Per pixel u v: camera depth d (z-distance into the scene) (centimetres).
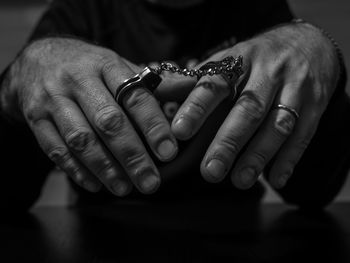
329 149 66
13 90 53
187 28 88
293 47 47
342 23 168
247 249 41
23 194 69
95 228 52
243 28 89
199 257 39
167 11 88
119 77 41
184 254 40
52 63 45
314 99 45
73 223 56
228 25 89
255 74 43
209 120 45
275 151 41
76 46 47
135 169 39
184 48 88
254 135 42
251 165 41
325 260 37
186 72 42
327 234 47
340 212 63
